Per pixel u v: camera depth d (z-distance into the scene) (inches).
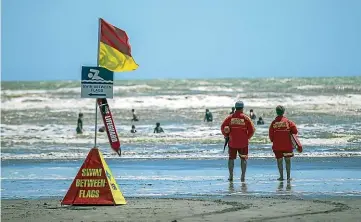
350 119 4490.7
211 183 1437.0
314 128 3688.5
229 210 973.8
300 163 1914.4
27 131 4131.4
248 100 6112.2
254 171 1715.1
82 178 1041.5
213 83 7475.4
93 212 954.7
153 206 1025.5
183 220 866.8
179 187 1363.2
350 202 1066.7
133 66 1042.7
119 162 2047.2
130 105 6195.9
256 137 3002.0
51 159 2198.6
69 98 6628.9
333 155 2153.1
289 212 943.7
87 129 4387.3
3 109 5994.1
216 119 5236.2
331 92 6186.0
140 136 3356.3
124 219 884.6
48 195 1261.1
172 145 2792.8
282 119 1486.2
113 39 1037.8
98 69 1012.5
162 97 6535.4
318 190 1275.8
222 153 2349.9
